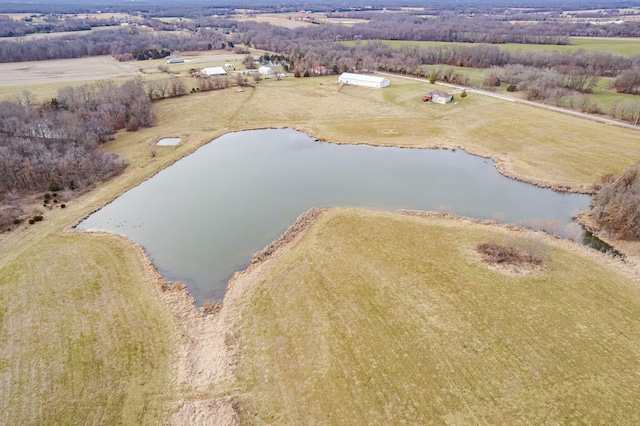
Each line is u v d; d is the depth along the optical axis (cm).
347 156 6250
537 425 2258
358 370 2623
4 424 2309
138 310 3180
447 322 2972
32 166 5119
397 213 4497
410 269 3544
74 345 2836
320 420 2339
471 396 2433
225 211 4697
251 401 2464
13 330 2956
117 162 5822
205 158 6312
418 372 2594
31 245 3988
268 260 3759
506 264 3556
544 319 2972
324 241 3981
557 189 5009
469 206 4684
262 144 6862
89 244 4019
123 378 2609
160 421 2358
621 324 2920
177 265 3762
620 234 3956
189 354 2803
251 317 3102
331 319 3036
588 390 2448
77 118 6875
